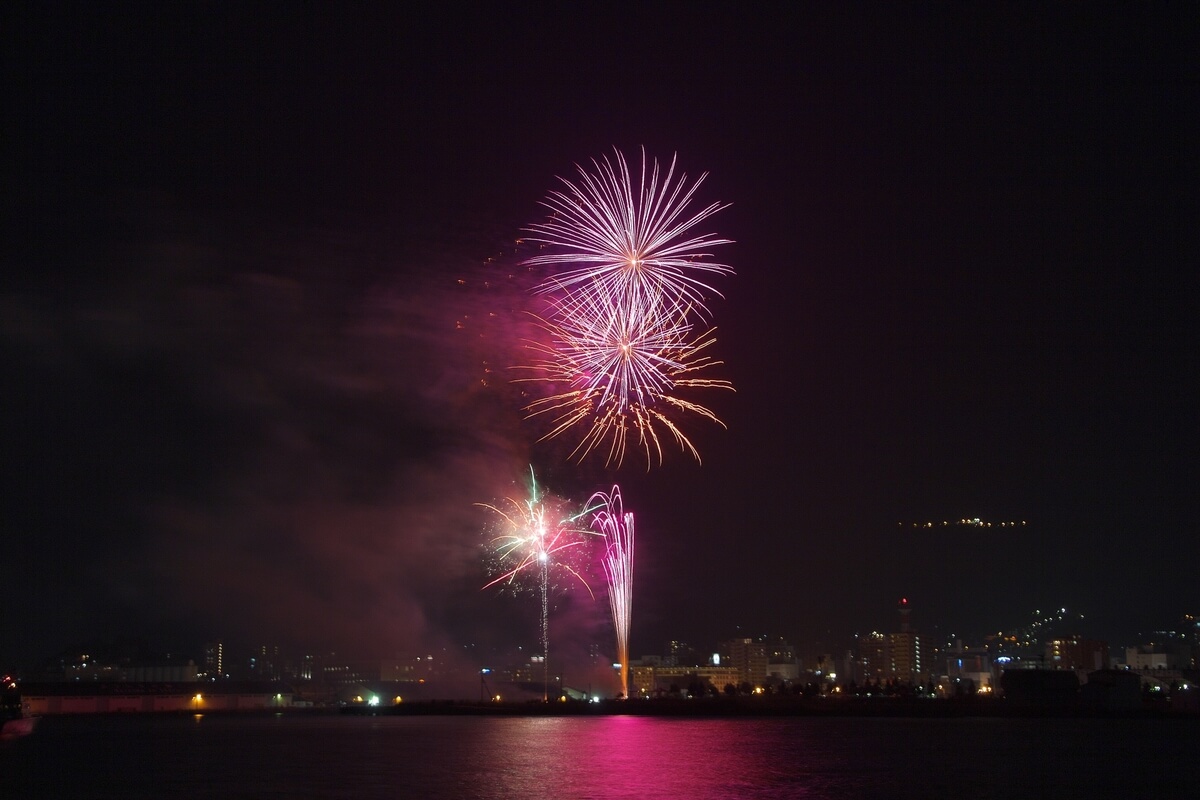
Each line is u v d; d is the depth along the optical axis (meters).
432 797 83.75
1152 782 91.06
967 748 126.12
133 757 125.62
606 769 103.50
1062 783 90.75
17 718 185.75
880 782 91.56
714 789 87.50
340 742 149.62
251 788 90.75
